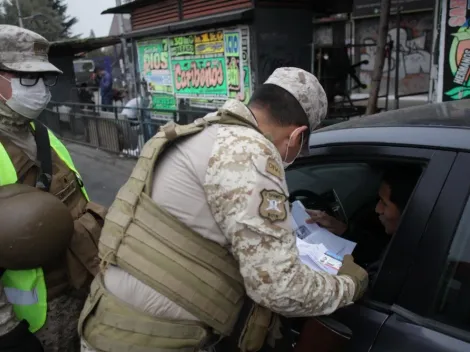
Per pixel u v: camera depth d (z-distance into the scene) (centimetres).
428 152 140
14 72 164
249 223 114
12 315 151
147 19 816
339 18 1064
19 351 153
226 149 120
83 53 1395
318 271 130
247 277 118
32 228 147
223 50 653
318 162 182
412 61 1054
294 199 209
